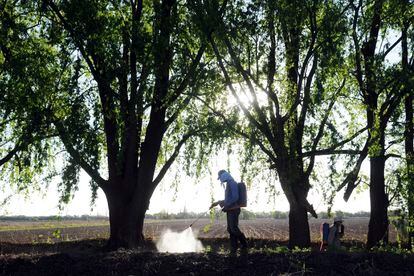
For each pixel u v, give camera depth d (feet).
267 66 59.06
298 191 62.08
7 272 43.83
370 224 71.72
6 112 61.05
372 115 65.26
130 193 68.85
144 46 61.36
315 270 39.50
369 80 63.05
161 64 61.77
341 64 57.88
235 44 59.11
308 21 60.39
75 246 85.92
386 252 46.65
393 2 63.77
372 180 71.36
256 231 202.08
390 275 38.81
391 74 61.77
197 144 70.13
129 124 65.16
